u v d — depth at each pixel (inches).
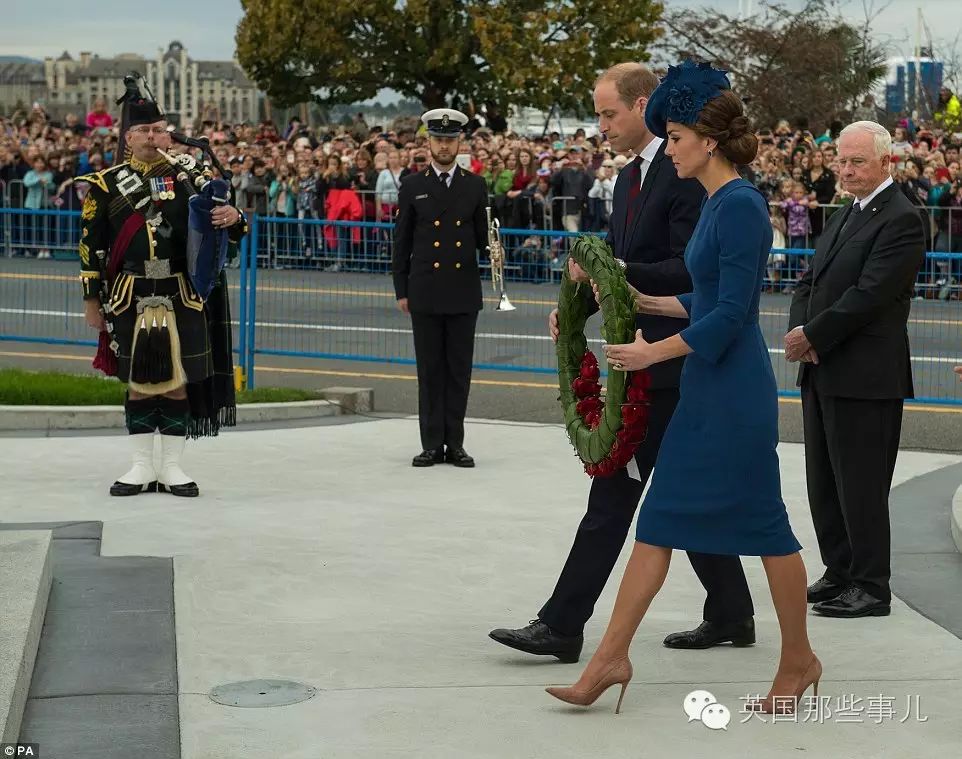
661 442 193.8
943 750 175.8
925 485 341.4
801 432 411.2
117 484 322.7
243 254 474.0
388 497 325.4
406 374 497.4
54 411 401.1
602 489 207.3
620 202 217.2
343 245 506.9
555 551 277.1
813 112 1400.1
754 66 1429.6
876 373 235.8
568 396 211.2
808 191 788.6
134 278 321.4
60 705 188.1
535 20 1659.7
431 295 359.9
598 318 506.6
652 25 1654.8
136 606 233.3
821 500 245.4
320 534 288.2
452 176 364.8
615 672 185.9
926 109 1419.8
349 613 234.2
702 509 182.1
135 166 323.0
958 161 760.3
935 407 436.8
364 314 510.0
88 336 553.9
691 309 193.6
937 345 447.8
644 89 212.4
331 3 1701.5
